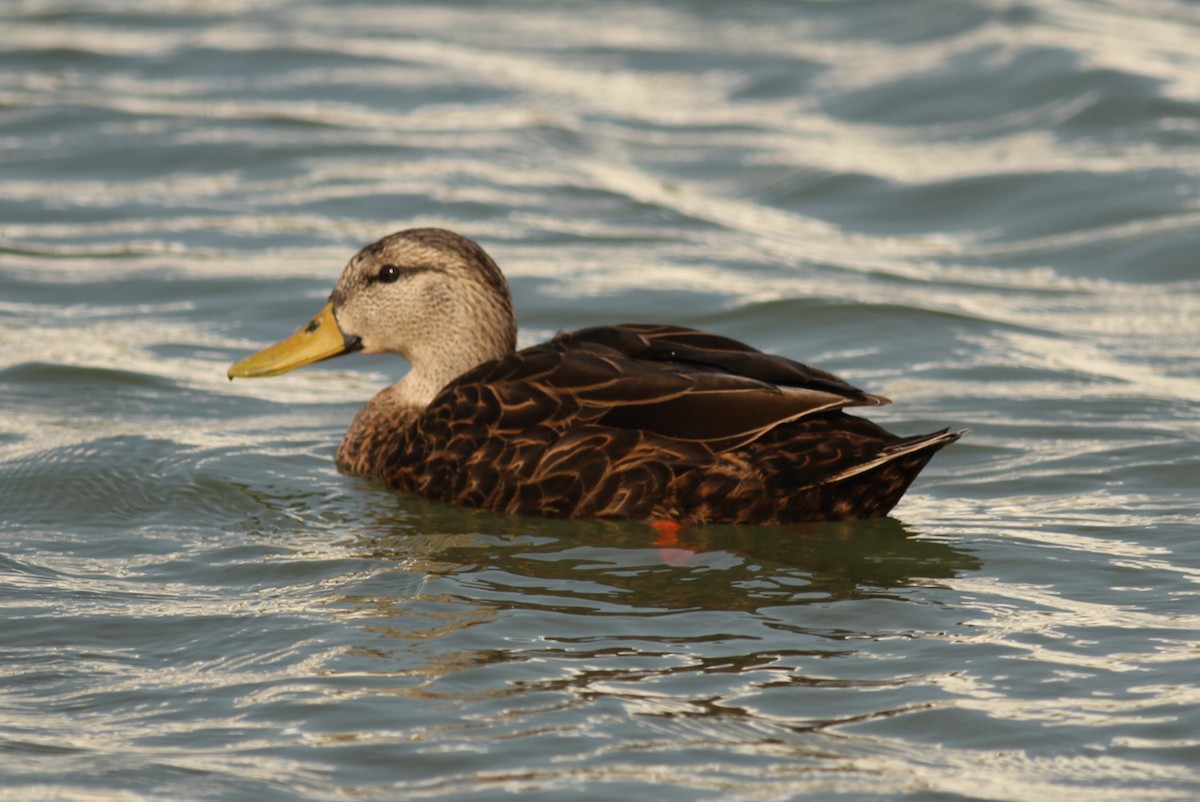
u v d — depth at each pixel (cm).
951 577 1081
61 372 1561
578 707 874
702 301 1822
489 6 3184
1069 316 1794
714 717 866
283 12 3120
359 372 1661
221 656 950
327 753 829
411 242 1355
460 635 973
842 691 898
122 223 2062
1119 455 1352
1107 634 977
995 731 850
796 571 1091
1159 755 824
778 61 2767
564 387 1191
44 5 3088
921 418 1470
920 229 2108
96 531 1184
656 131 2481
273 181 2234
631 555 1120
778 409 1137
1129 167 2205
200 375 1594
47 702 892
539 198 2191
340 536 1170
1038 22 2777
